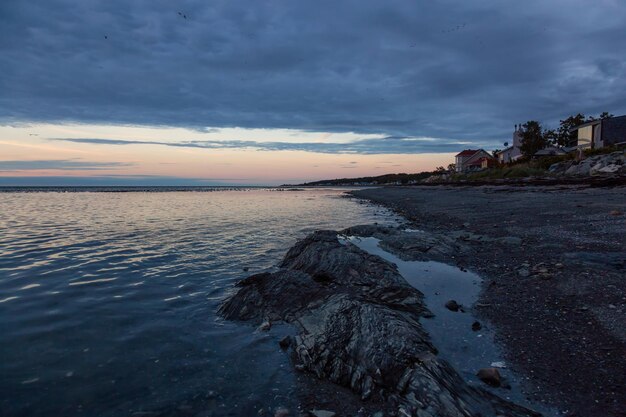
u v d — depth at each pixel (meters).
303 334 6.21
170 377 5.33
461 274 10.03
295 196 74.31
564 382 4.76
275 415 4.40
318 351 5.60
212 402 4.73
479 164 100.00
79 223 24.64
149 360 5.82
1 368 5.54
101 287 9.73
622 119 52.78
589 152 44.47
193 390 5.00
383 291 8.26
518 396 4.57
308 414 4.39
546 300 7.41
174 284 10.10
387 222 24.42
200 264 12.49
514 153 85.44
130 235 19.00
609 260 9.11
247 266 12.23
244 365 5.65
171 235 19.05
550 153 68.69
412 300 7.82
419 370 4.60
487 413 4.08
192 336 6.73
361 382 4.86
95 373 5.43
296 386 5.05
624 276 7.91
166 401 4.76
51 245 15.95
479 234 14.90
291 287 8.04
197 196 77.00
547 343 5.77
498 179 52.69
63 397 4.83
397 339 5.24
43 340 6.51
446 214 23.31
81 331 6.90
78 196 77.38
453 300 8.02
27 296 8.91
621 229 12.45
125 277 10.76
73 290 9.43
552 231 13.60
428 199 39.09
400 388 4.52
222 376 5.34
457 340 6.16
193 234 19.44
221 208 39.34
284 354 5.97
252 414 4.48
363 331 5.59
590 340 5.68
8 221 25.83
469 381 4.87
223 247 15.66
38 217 28.88
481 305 7.67
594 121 54.78
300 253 11.38
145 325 7.23
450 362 5.38
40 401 4.74
